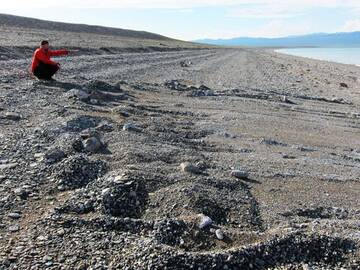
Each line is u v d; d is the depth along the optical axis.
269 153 13.20
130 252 6.30
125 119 13.78
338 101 29.86
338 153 14.71
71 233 6.73
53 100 14.96
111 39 93.50
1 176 8.45
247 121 18.44
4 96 14.81
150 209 7.68
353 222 8.20
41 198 7.83
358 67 76.62
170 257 6.23
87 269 5.91
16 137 10.52
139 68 36.75
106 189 7.88
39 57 18.31
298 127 18.78
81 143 10.22
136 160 9.73
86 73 27.39
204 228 7.09
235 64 62.28
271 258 6.64
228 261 6.37
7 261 5.94
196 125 15.91
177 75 36.19
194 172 9.59
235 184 9.23
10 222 6.96
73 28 127.56
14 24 101.12
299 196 9.36
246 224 7.61
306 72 57.16
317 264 6.69
